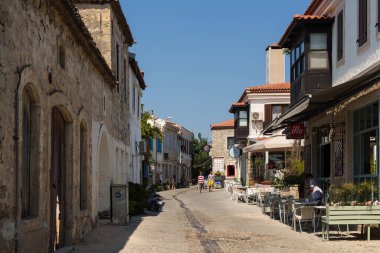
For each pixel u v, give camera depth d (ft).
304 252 35.94
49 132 31.71
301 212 46.80
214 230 49.70
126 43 80.02
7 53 23.80
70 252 35.60
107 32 62.39
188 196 127.54
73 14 35.12
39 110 29.66
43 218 30.09
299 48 62.23
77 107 40.91
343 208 40.11
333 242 40.32
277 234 46.16
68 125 39.04
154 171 180.86
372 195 43.70
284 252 35.99
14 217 24.77
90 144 47.50
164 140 205.57
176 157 229.45
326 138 59.11
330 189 50.80
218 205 88.79
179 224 55.67
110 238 43.14
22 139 27.30
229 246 38.96
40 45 29.68
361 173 48.06
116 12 66.33
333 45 57.21
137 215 67.92
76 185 39.96
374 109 44.29
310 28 58.18
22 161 27.86
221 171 205.77
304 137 67.56
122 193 54.29
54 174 34.99
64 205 38.24
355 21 49.60
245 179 147.95
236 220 60.49
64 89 36.17
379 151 42.83
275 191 82.17
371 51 45.34
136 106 100.12
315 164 63.93
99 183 60.18
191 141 274.16
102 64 50.72
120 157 73.00
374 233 43.45
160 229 50.39
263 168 127.03
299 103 50.80
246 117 142.72
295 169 78.74
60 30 34.71
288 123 66.03
